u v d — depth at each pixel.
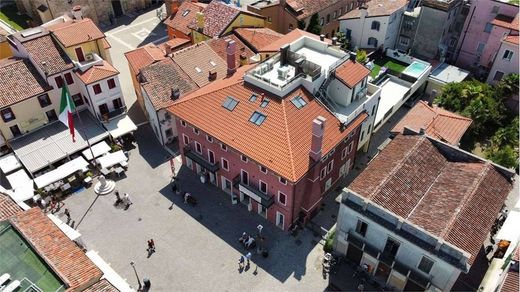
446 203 37.00
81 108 58.12
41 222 33.12
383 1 70.56
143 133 58.78
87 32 55.94
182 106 48.09
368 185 38.56
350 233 39.69
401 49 72.75
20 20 83.12
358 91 49.31
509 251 38.41
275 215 45.84
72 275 29.19
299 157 40.97
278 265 42.88
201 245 44.75
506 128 54.69
